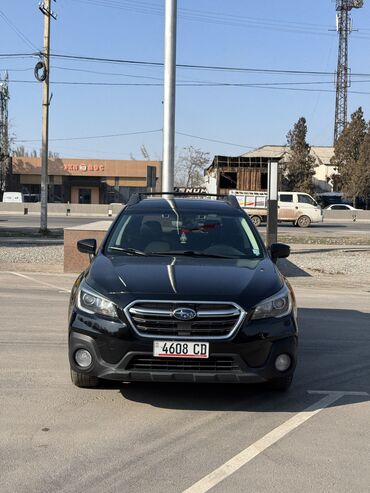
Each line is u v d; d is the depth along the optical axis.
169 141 14.70
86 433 4.12
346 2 61.19
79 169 58.25
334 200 64.56
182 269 4.90
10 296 9.98
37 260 15.41
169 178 14.77
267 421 4.43
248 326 4.35
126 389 5.06
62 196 59.03
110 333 4.34
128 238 5.77
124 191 59.31
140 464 3.64
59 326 7.63
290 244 22.02
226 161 37.12
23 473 3.49
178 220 6.07
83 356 4.52
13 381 5.27
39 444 3.91
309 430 4.27
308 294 11.29
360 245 22.00
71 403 4.71
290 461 3.73
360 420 4.50
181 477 3.48
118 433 4.13
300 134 61.31
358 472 3.59
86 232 13.14
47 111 23.83
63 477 3.45
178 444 3.96
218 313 4.30
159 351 4.27
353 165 58.97
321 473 3.56
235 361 4.33
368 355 6.57
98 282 4.68
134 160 58.62
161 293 4.37
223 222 6.12
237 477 3.49
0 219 35.75
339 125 73.00
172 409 4.62
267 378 4.43
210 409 4.64
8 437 4.02
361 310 9.57
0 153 57.94
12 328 7.48
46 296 10.04
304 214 34.12
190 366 4.31
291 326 4.56
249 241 5.86
